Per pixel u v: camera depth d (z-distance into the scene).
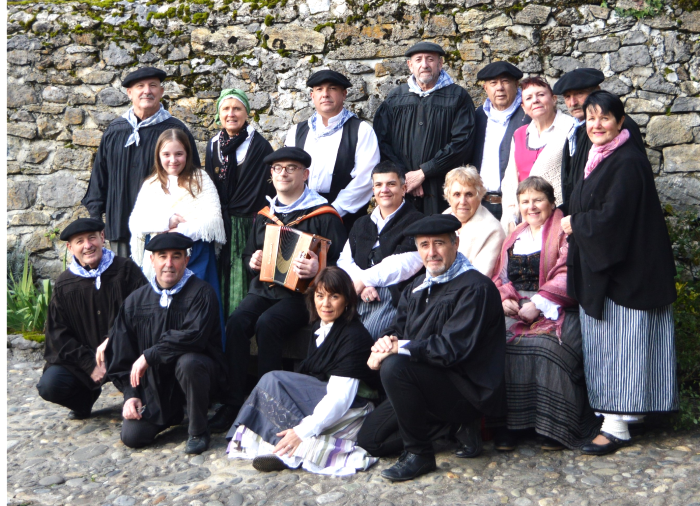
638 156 3.38
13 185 6.12
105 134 4.84
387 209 4.04
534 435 3.64
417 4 5.37
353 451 3.38
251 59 5.74
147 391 3.65
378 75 5.49
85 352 3.95
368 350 3.47
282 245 3.97
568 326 3.54
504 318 3.36
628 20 4.97
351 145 4.62
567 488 3.02
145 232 4.19
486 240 3.83
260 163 4.57
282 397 3.46
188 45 5.86
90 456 3.55
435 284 3.36
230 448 3.53
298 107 5.66
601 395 3.36
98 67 5.98
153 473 3.34
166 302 3.71
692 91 4.86
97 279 3.98
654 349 3.36
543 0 5.12
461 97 4.62
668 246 3.39
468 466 3.29
